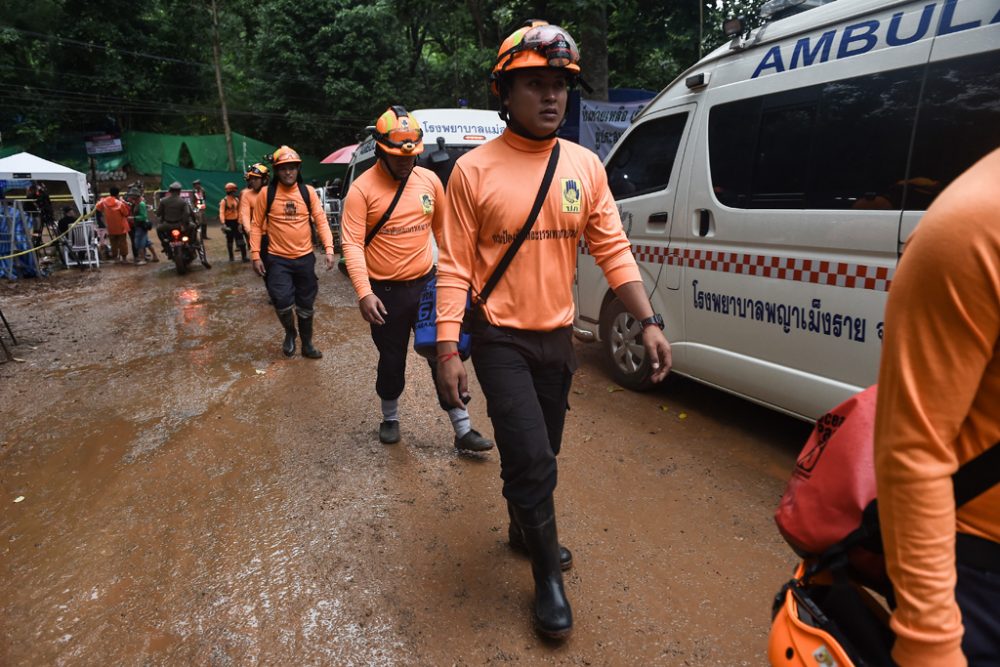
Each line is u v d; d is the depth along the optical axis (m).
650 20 12.25
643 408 4.36
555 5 9.20
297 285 5.79
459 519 3.08
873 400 1.16
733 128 3.65
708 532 2.93
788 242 3.27
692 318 3.96
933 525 0.91
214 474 3.60
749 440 3.84
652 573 2.65
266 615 2.45
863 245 2.90
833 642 1.06
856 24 3.02
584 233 2.26
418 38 27.19
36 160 14.04
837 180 3.04
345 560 2.78
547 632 2.23
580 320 5.11
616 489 3.32
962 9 2.60
